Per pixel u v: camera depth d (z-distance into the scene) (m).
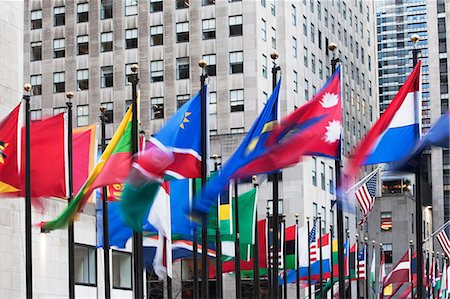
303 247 64.19
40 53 103.88
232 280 91.94
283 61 99.38
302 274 68.56
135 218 32.38
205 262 34.22
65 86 102.44
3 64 51.44
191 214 31.64
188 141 33.25
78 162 39.94
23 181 35.25
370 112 133.38
